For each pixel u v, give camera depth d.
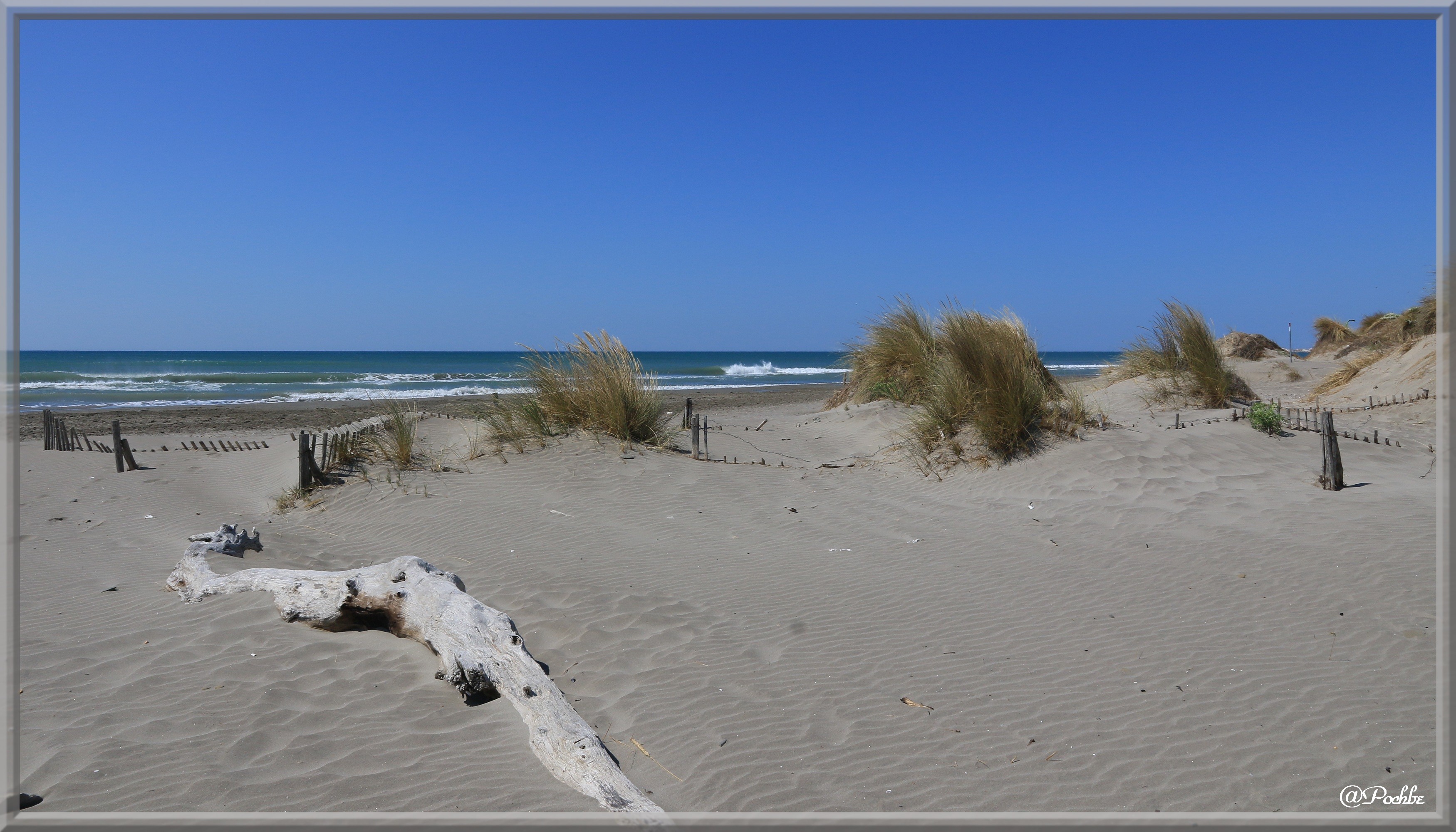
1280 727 4.04
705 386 43.47
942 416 11.76
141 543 8.12
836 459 12.54
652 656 5.09
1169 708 4.27
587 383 12.31
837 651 5.16
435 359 100.75
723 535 8.17
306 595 5.51
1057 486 9.62
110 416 23.02
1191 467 9.74
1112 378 17.52
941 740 4.04
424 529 8.44
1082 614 5.68
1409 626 5.11
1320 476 8.93
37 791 3.42
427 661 4.95
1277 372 20.95
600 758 3.69
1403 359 15.24
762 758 3.88
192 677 4.60
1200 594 5.92
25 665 4.70
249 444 14.63
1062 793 3.55
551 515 8.83
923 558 7.23
